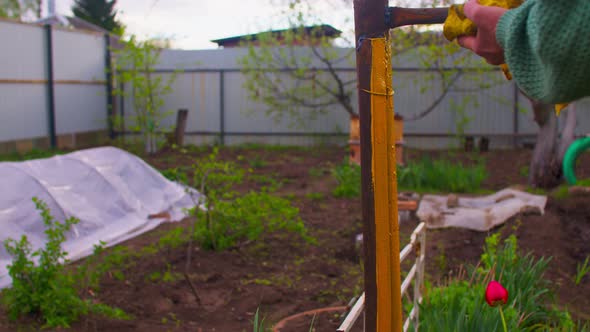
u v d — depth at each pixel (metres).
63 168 8.24
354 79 16.83
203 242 6.94
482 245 7.24
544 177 10.55
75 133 16.72
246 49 17.56
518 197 8.98
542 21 1.11
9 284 5.76
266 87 16.89
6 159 13.19
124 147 16.36
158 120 17.66
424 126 16.91
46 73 15.55
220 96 17.78
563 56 1.10
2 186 7.17
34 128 15.21
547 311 4.82
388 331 2.30
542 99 1.23
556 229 7.40
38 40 15.27
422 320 4.27
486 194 10.56
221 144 17.83
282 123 17.55
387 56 2.17
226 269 6.32
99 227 7.70
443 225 7.99
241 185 11.46
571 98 1.17
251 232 6.89
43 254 5.01
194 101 17.95
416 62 16.47
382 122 2.19
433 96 16.72
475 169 11.46
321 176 12.59
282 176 12.54
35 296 4.85
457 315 3.98
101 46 17.67
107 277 5.99
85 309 4.95
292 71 16.33
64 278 5.09
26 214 7.03
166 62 17.86
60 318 4.82
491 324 3.71
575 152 9.95
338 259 6.80
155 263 6.39
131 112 17.95
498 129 16.62
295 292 5.75
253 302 5.49
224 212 6.89
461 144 16.53
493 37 1.39
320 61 16.80
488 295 2.79
